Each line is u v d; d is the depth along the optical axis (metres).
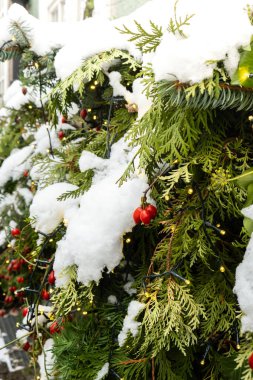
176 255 1.29
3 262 2.87
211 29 1.04
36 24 2.01
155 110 1.23
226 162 1.27
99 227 1.38
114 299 1.66
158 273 1.35
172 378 1.38
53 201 1.59
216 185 1.21
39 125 2.83
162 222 1.32
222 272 1.27
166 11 1.46
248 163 1.28
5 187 2.88
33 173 2.38
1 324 3.66
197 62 1.03
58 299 1.50
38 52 2.00
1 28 2.01
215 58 1.02
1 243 2.88
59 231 1.66
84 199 1.47
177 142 1.19
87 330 1.73
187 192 1.31
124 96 1.63
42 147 2.42
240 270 0.98
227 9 1.13
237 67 1.03
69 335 1.74
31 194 2.74
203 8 1.25
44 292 1.86
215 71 1.05
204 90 1.07
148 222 1.25
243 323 0.95
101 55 1.62
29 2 5.53
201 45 1.03
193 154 1.27
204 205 1.28
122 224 1.37
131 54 1.62
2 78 6.73
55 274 1.51
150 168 1.36
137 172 1.43
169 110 1.23
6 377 2.76
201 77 1.03
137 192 1.39
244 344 0.99
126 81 1.74
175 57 1.04
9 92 3.71
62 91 1.58
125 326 1.38
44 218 1.59
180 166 1.33
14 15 1.97
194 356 1.51
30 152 2.77
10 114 3.20
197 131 1.19
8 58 2.12
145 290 1.36
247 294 0.95
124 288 1.63
